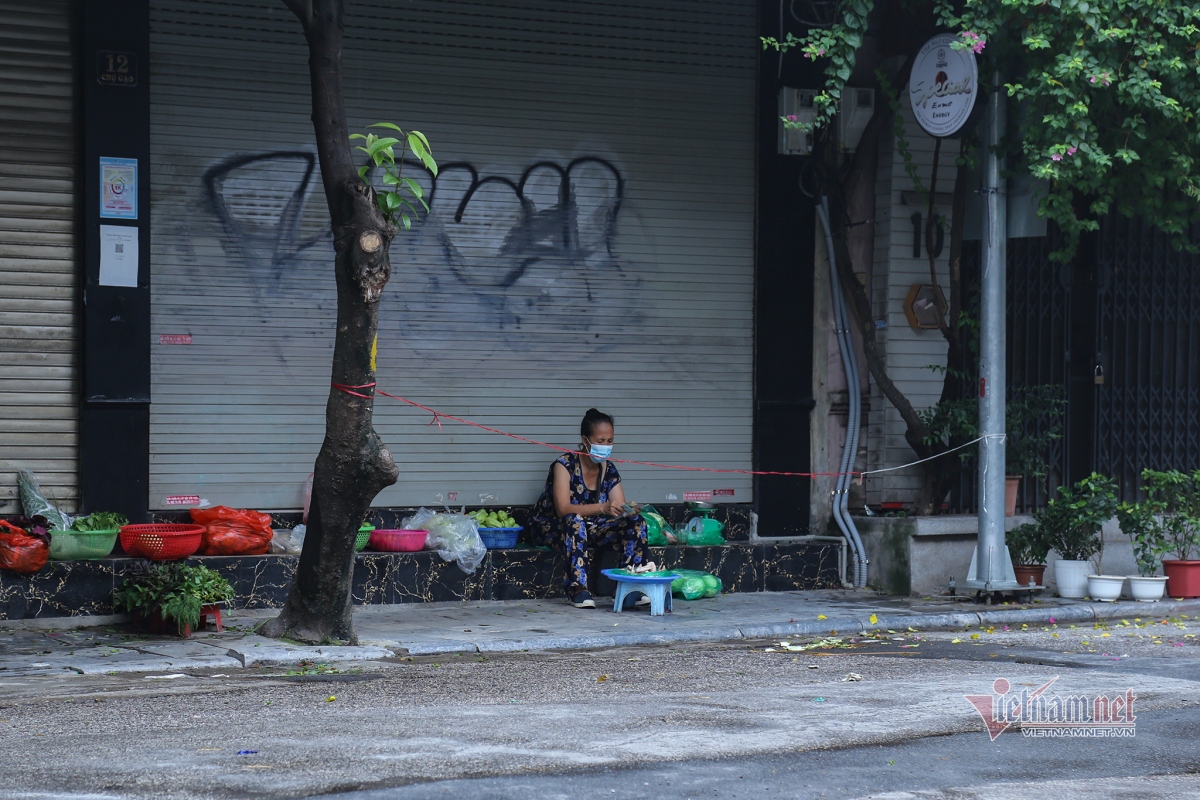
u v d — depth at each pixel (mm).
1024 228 14250
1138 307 17266
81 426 12953
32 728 7871
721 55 15555
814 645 11875
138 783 6469
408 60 14234
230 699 8906
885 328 15945
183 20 13305
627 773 6754
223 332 13547
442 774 6656
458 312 14492
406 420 14312
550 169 14867
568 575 13805
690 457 15484
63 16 12836
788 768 6934
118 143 12938
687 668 10438
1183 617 14000
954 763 7145
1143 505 15047
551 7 14812
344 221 10703
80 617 12195
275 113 13703
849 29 13656
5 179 12688
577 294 15008
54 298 12906
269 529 13234
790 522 15836
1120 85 13039
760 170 15641
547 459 14914
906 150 16000
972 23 13273
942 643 11922
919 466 16062
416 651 11242
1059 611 13867
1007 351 16438
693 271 15492
